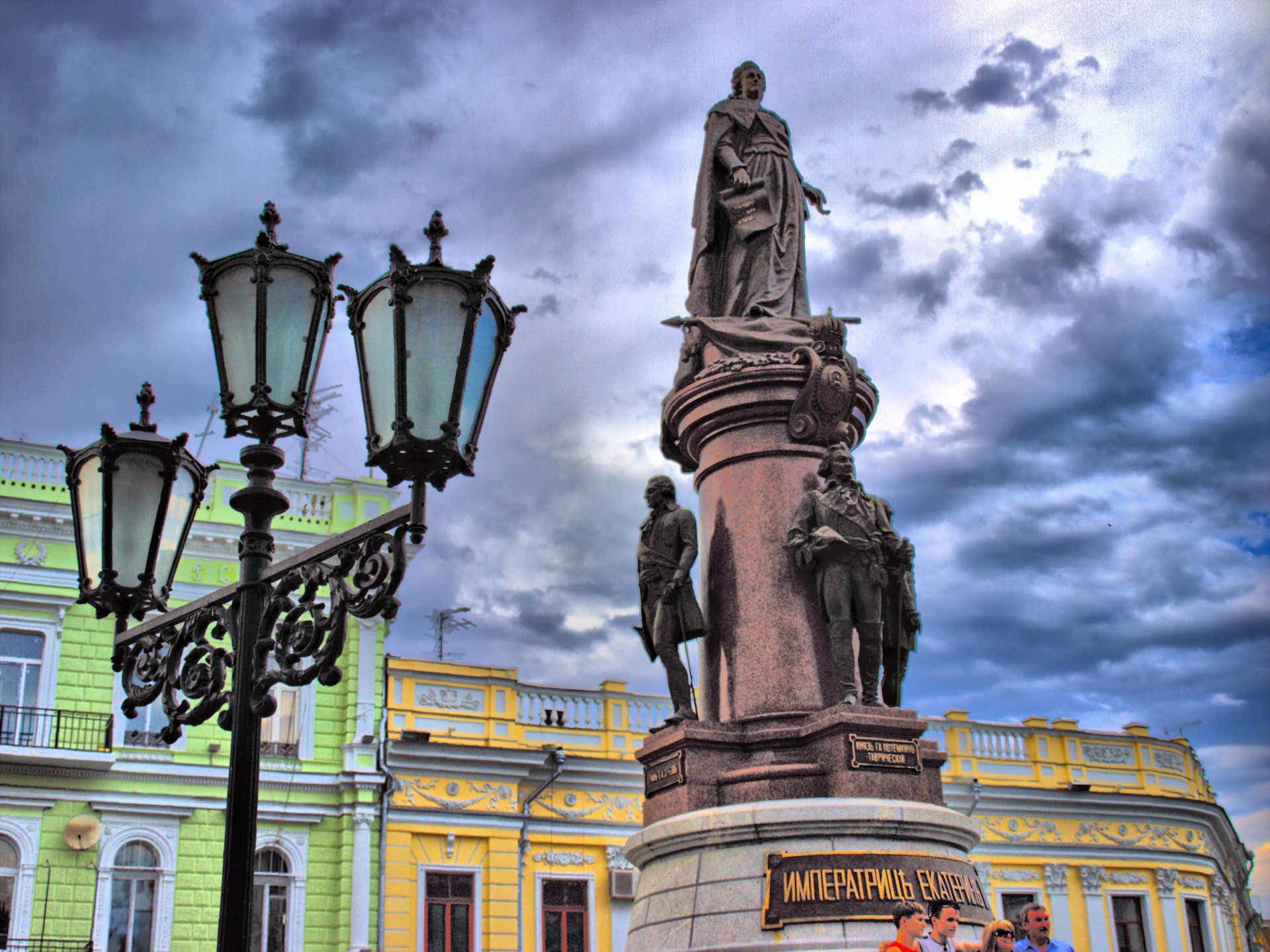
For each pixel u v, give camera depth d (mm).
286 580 5105
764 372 8398
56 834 19812
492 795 22359
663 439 9250
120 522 5703
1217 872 28453
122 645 5852
